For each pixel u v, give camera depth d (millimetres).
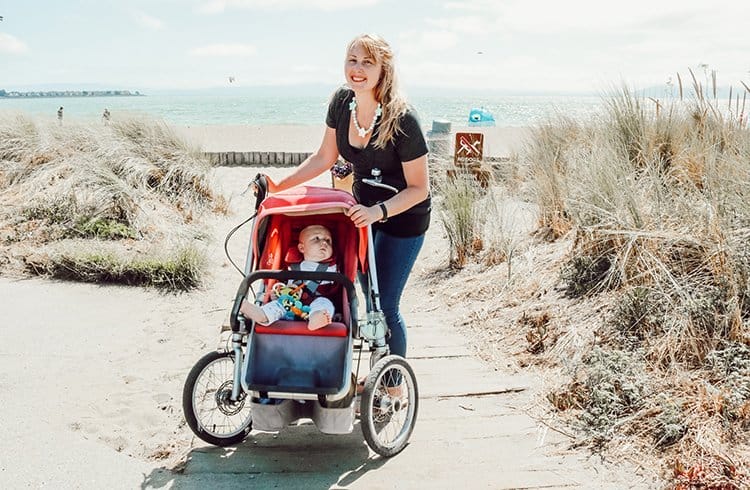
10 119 11078
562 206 6844
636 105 7238
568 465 3398
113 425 3914
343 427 3303
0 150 10156
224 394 3508
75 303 6172
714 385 3764
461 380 4477
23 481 3225
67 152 10070
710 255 4594
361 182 3768
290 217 3959
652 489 3133
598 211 5641
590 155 6773
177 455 3592
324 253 3779
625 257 4934
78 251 7094
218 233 9008
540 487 3201
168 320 5887
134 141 10562
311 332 3283
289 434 3824
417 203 3555
